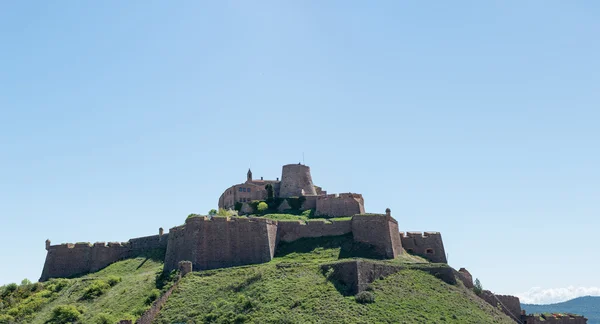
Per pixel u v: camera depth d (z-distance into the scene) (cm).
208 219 13400
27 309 12312
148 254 15438
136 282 12719
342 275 11256
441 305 10812
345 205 16375
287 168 18425
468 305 11156
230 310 10362
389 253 13462
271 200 17862
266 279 11556
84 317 11288
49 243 15938
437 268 12225
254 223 13738
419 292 11212
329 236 14312
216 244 13238
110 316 10881
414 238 15025
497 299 12662
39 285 13762
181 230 13700
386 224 13775
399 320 9819
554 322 13250
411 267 12244
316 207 16700
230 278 11875
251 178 19925
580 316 13738
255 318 9981
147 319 10412
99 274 14912
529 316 13088
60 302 12569
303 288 10981
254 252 13488
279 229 14425
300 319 9794
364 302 10412
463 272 13712
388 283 11344
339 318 9744
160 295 11125
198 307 10700
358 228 13912
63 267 15438
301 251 13875
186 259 13162
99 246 15712
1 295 13375
